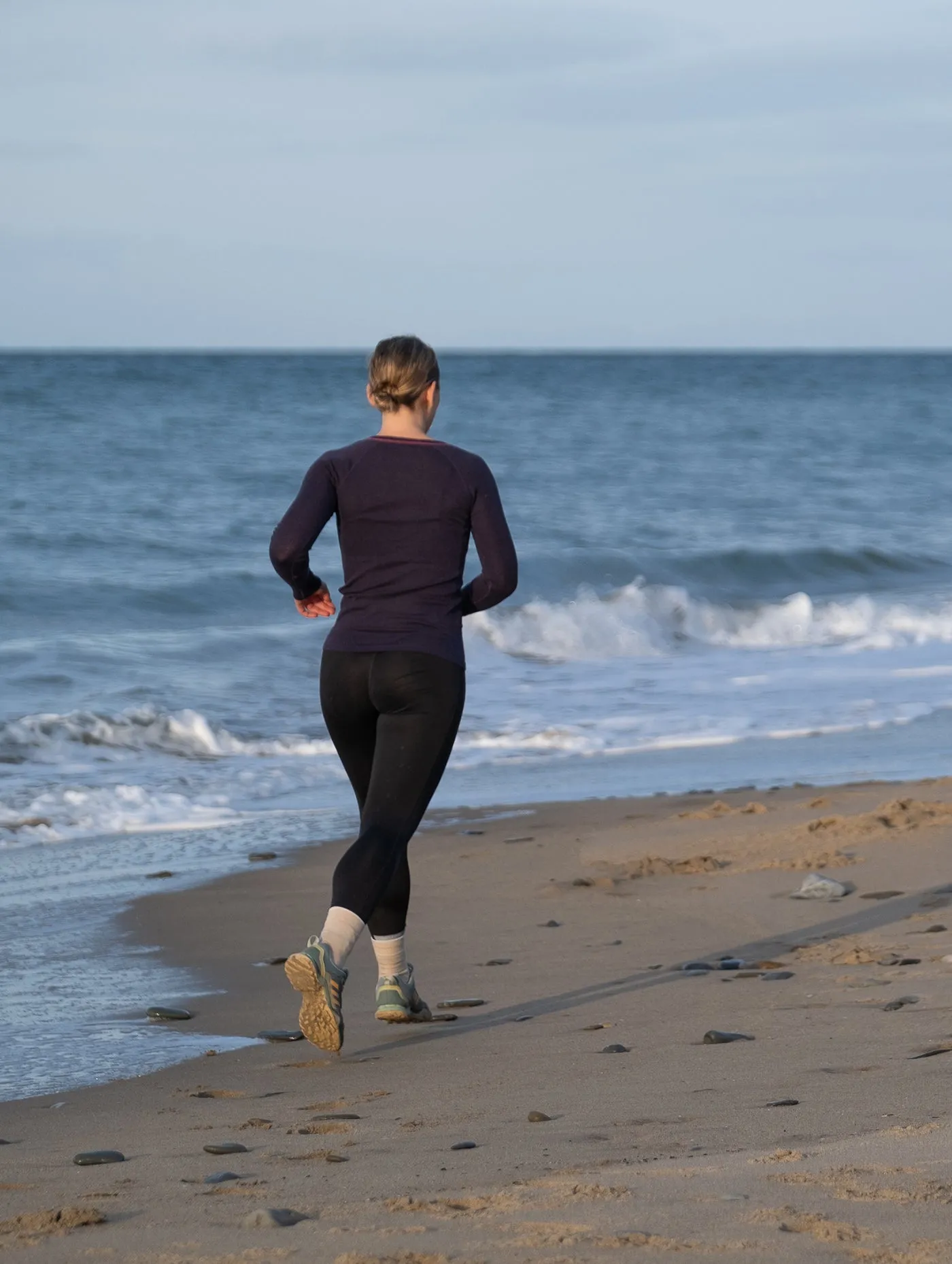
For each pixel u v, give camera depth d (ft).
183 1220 28.89
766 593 254.68
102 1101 47.21
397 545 49.39
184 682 160.86
